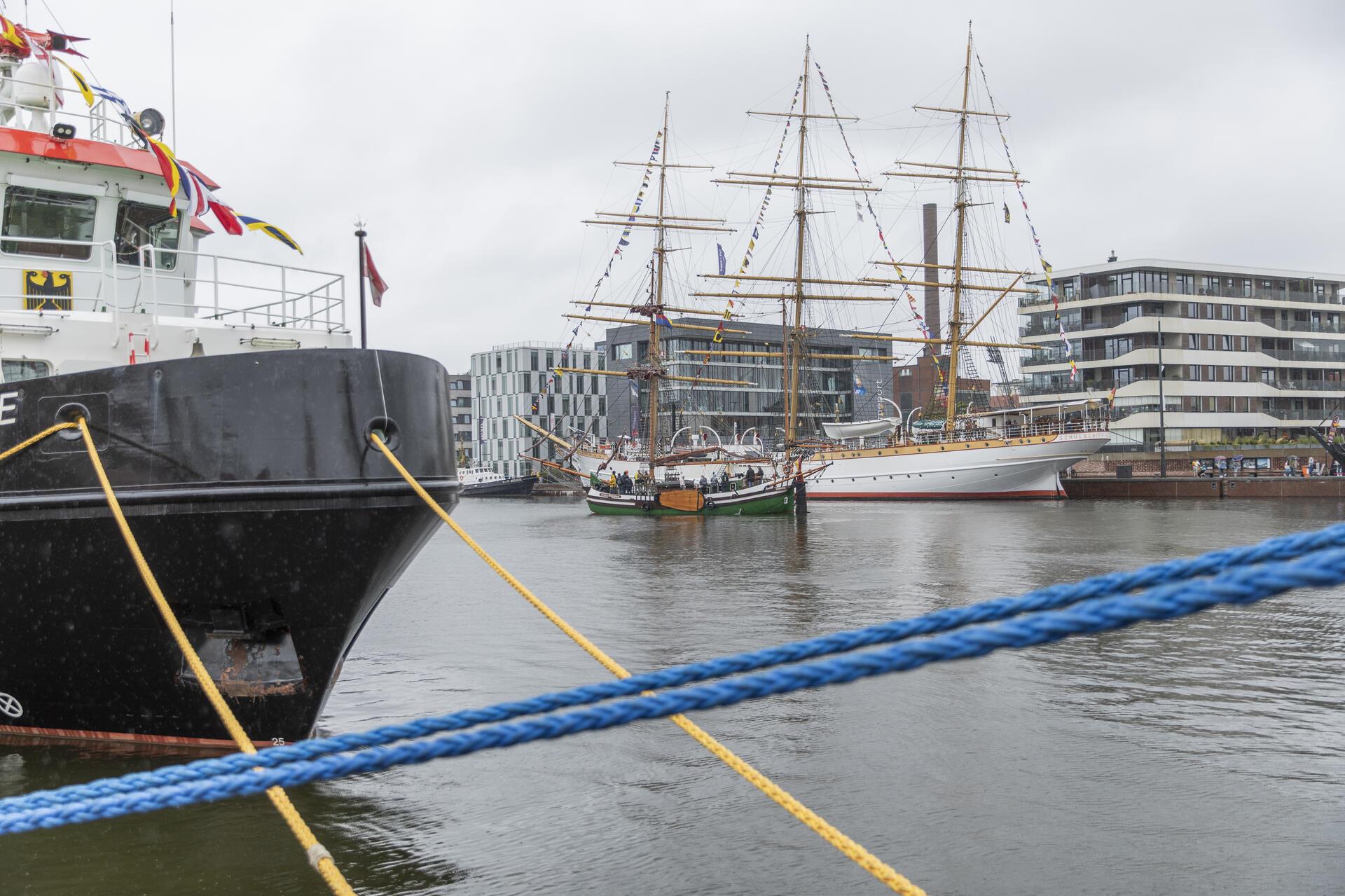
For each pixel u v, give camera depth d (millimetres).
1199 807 8492
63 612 9945
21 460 9734
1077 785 9078
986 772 9492
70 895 6820
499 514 73125
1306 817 8227
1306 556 1789
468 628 17922
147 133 13938
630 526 53500
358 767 3248
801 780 9320
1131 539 35938
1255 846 7656
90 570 9680
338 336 13156
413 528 9758
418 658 15172
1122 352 91188
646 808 8586
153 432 9359
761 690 2553
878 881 7109
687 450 72062
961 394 88375
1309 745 10211
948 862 7465
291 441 9273
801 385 92875
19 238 13180
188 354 12133
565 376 137625
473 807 8633
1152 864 7363
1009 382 85062
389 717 11727
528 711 3332
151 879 7090
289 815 5465
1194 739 10477
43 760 9977
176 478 9312
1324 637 16203
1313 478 66062
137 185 13828
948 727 11023
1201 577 2094
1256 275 94688
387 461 9469
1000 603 2426
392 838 7922
